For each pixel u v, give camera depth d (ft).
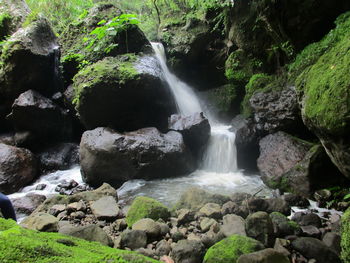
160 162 18.03
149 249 8.95
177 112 24.48
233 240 7.95
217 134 21.17
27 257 3.36
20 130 21.58
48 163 21.18
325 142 10.93
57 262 3.44
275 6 18.51
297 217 10.99
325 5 17.48
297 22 18.54
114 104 20.39
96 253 4.36
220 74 28.96
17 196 17.04
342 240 6.23
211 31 27.73
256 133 19.02
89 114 20.61
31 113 20.90
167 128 21.31
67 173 20.81
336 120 9.50
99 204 12.55
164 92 22.02
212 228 10.23
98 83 19.48
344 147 9.71
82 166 18.47
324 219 11.46
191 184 17.15
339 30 16.01
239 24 22.77
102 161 17.79
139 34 24.36
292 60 19.89
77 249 4.10
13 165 18.38
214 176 18.78
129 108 20.94
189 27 29.35
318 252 8.36
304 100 12.22
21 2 28.96
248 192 15.44
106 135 18.56
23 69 21.57
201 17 29.66
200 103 28.55
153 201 11.57
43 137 22.33
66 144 23.12
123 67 20.51
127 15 22.77
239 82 25.76
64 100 23.97
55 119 22.50
